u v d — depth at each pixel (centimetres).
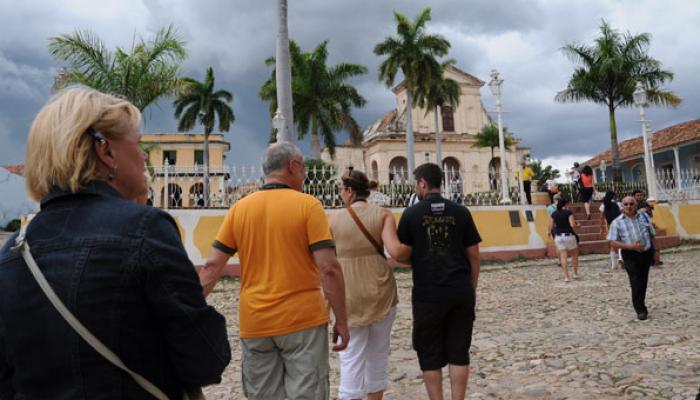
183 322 121
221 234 270
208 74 3716
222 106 3712
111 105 135
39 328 115
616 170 2659
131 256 118
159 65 1432
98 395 113
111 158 133
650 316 661
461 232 344
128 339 117
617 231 654
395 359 515
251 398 252
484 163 4631
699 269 1143
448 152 4581
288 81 1310
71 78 1356
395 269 1302
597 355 489
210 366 127
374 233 341
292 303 247
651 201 1872
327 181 1331
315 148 3138
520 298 852
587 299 815
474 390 409
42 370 115
